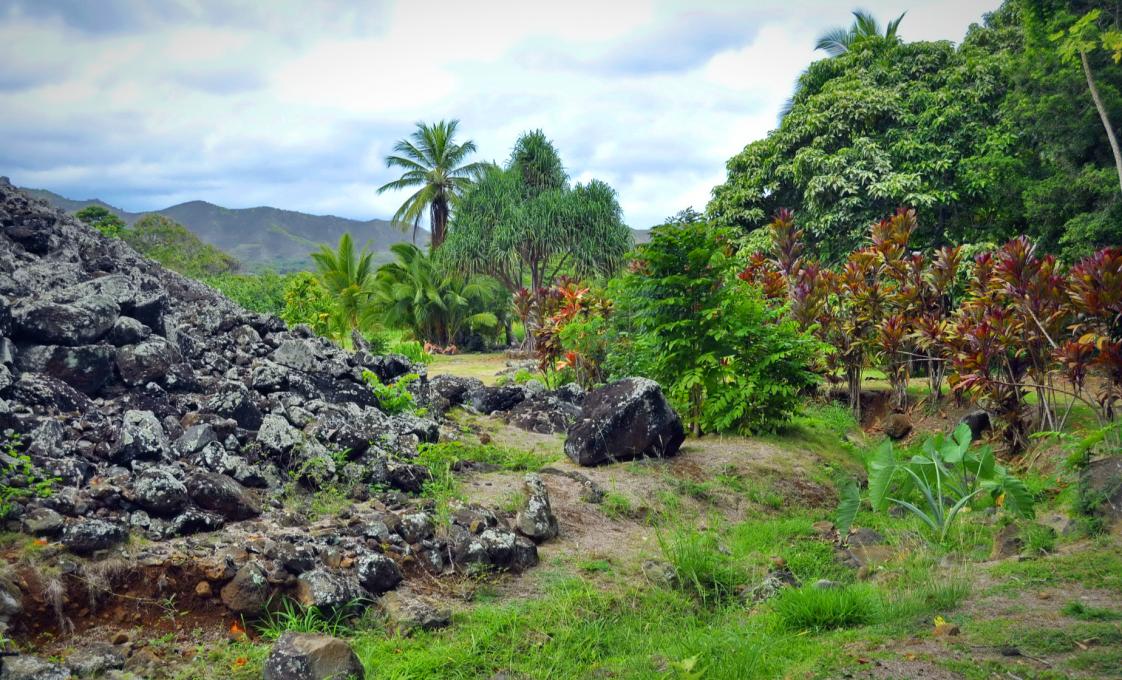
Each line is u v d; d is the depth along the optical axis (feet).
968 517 24.58
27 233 31.53
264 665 13.39
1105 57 51.75
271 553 16.58
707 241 34.88
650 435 29.25
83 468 18.89
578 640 15.85
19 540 15.43
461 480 25.34
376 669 14.06
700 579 19.84
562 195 119.03
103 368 23.35
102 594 14.85
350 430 24.20
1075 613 14.14
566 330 48.52
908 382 54.54
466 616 16.84
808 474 30.66
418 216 150.00
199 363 28.02
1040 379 39.27
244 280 122.31
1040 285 39.06
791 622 16.06
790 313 50.67
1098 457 25.67
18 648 13.23
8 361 21.76
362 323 124.88
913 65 78.33
